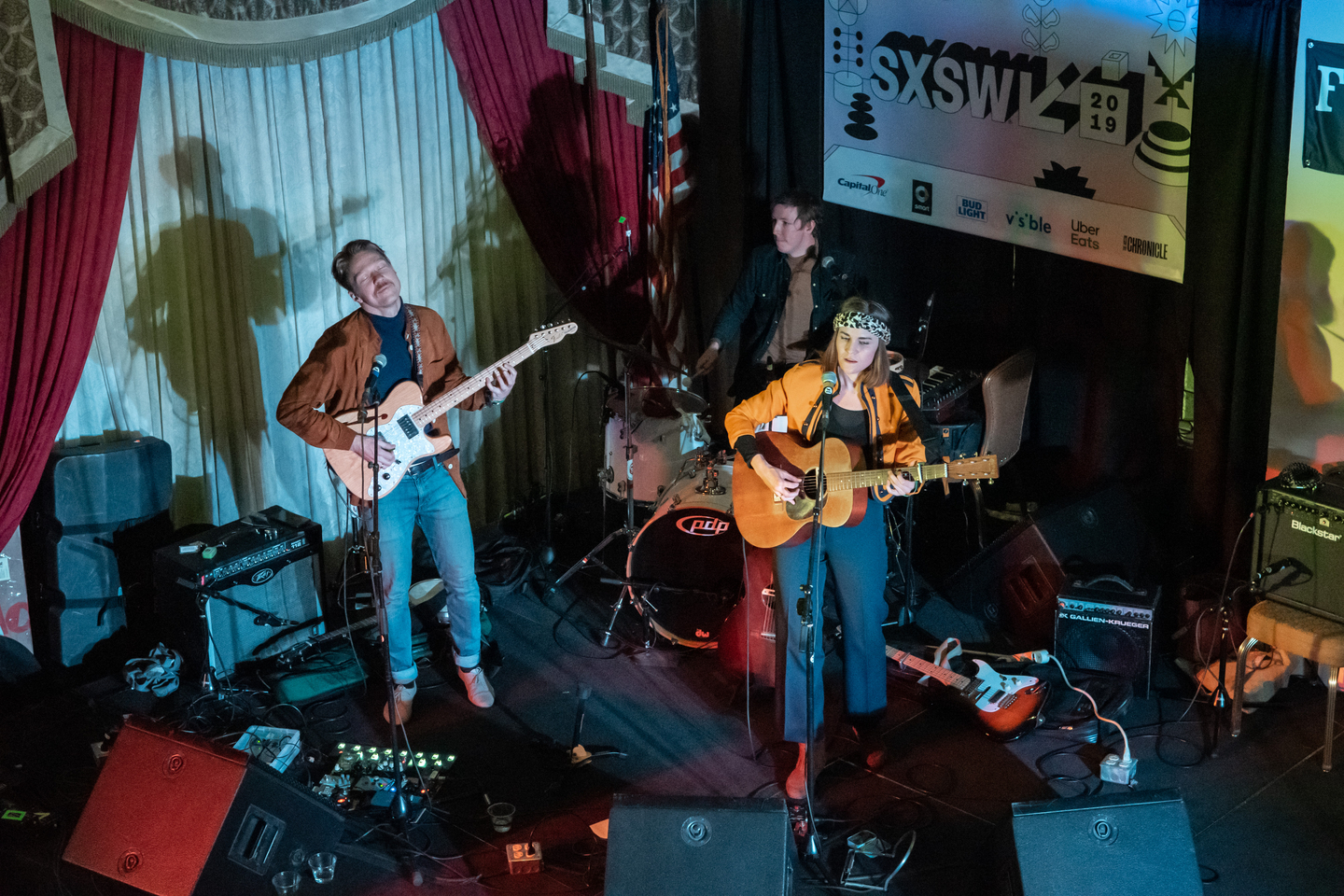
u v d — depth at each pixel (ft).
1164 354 16.30
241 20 14.89
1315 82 14.07
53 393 14.32
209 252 15.84
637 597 15.78
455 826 12.55
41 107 13.29
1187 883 9.88
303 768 13.24
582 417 20.75
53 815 12.59
